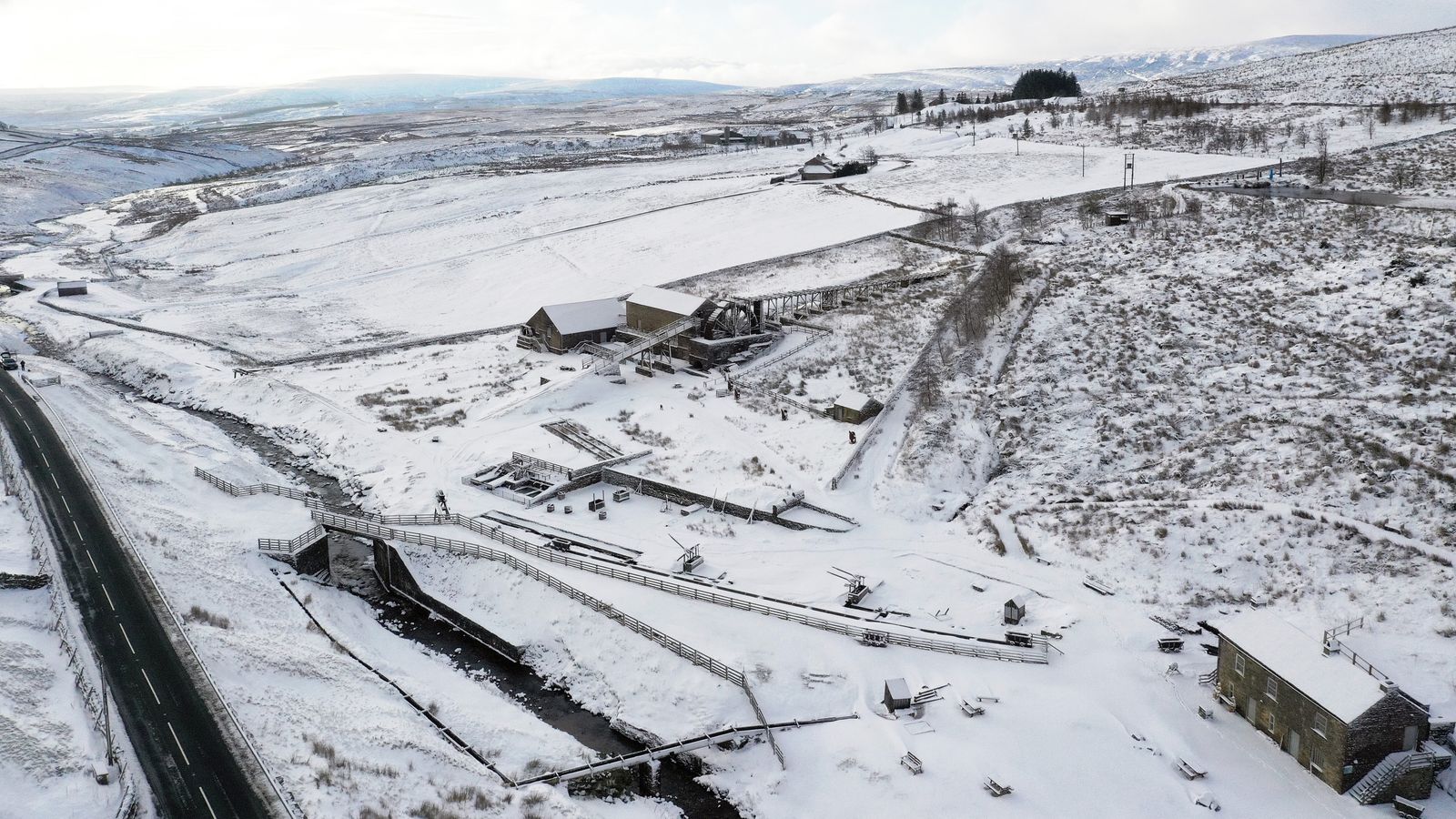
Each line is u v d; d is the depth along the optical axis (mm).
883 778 42312
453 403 86875
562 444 76750
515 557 59688
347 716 45969
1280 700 42156
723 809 42562
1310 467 60375
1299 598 51000
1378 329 75250
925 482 66938
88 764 40031
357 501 70688
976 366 81875
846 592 55594
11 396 88812
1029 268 101188
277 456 80562
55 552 58031
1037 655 49094
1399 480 56969
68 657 47719
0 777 38312
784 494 66062
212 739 41969
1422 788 39219
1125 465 66812
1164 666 48219
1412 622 47344
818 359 90250
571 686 51562
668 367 91750
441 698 49375
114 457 74938
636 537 62938
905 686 46562
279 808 37906
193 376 98000
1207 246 101875
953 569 57938
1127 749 42875
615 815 41875
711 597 54719
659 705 48656
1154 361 78375
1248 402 70125
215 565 59531
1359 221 103125
